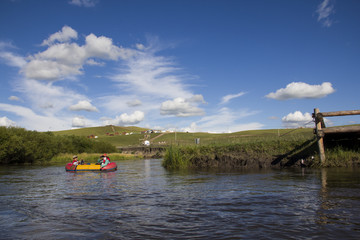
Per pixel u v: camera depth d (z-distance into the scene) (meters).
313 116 17.67
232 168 19.98
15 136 38.09
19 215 7.44
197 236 5.32
